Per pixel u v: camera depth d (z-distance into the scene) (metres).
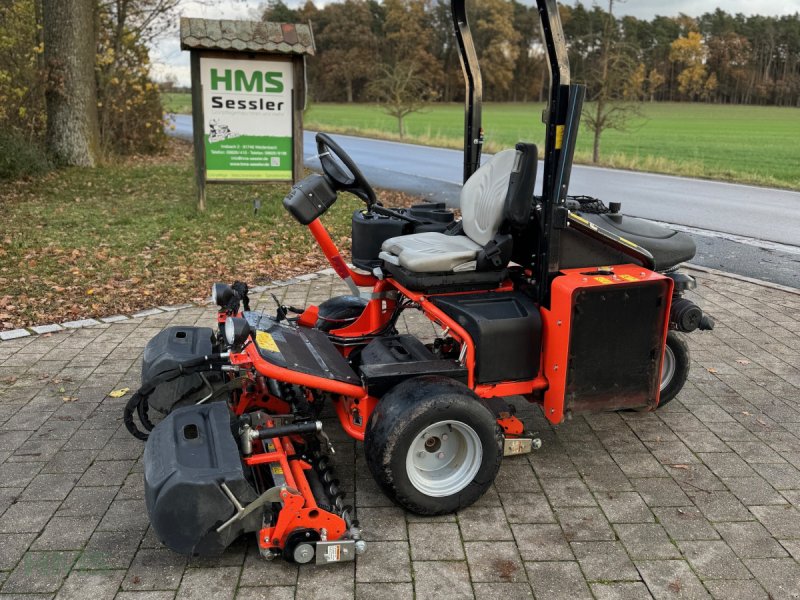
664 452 3.98
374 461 3.20
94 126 15.46
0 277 6.98
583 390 3.54
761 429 4.25
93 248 8.20
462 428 3.29
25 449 3.89
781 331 5.93
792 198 13.46
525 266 3.84
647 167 19.00
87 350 5.30
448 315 3.68
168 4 17.83
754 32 83.50
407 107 30.39
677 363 4.39
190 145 23.08
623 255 3.74
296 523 2.88
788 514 3.39
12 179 13.08
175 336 4.10
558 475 3.73
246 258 8.00
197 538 2.82
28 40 15.29
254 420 3.37
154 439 3.02
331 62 70.94
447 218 4.60
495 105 69.38
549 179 3.45
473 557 3.04
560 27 3.26
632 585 2.88
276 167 10.45
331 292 6.89
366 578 2.90
